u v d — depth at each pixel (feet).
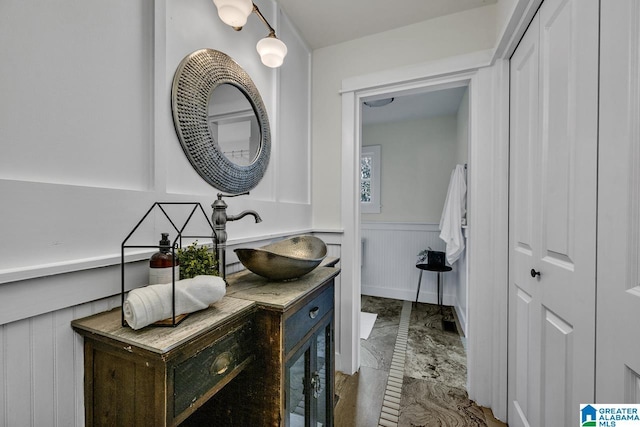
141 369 1.80
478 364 5.08
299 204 5.88
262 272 3.10
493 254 4.92
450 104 9.80
